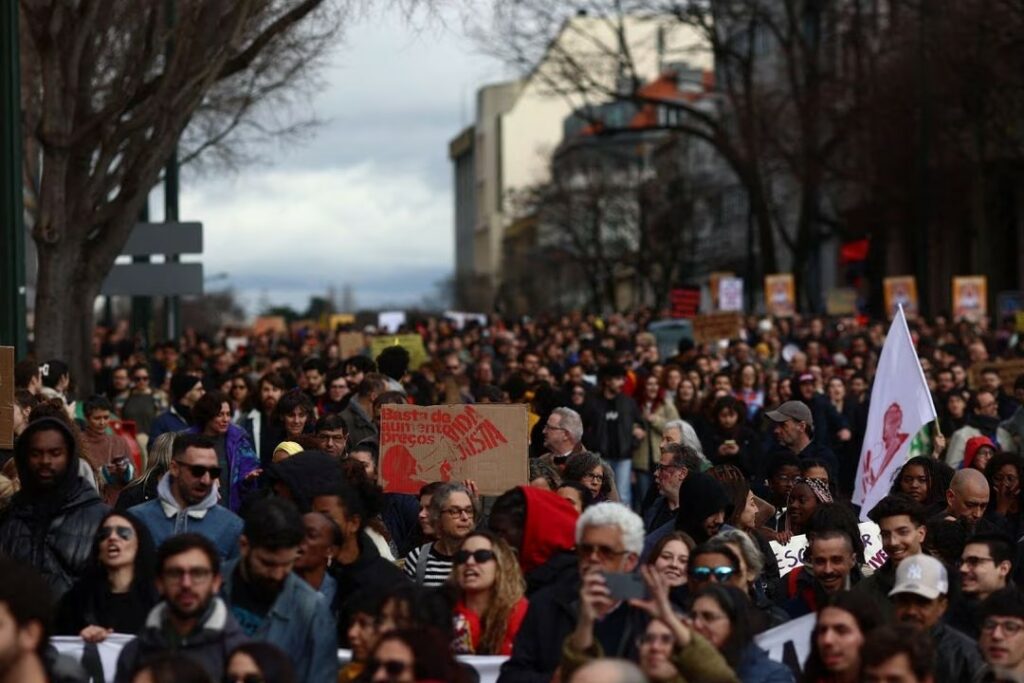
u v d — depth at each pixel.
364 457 18.81
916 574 13.52
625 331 59.66
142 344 47.75
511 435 19.05
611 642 12.88
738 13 86.69
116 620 14.09
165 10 36.44
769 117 92.06
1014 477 19.62
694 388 31.75
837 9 95.12
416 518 19.12
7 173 27.72
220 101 52.50
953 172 87.31
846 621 12.06
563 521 14.80
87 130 32.53
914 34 82.06
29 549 15.13
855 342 43.97
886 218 95.25
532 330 64.44
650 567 12.05
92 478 16.95
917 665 11.27
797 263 89.19
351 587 14.45
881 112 83.56
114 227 33.66
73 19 32.03
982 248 81.25
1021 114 79.00
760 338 51.34
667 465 18.48
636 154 151.38
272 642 12.43
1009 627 13.16
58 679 12.76
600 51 86.44
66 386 26.47
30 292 89.81
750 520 17.31
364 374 26.61
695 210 128.88
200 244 40.34
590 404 29.64
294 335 77.94
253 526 12.72
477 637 13.86
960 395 30.58
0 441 19.02
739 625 12.45
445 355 40.44
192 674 10.54
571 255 136.38
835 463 23.64
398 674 10.55
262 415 25.36
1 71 27.55
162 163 33.78
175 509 15.59
